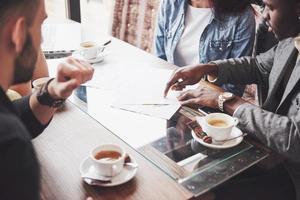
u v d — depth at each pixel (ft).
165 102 4.00
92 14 10.00
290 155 3.39
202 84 4.48
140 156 3.08
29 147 1.82
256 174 4.16
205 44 6.04
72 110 3.79
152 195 2.64
